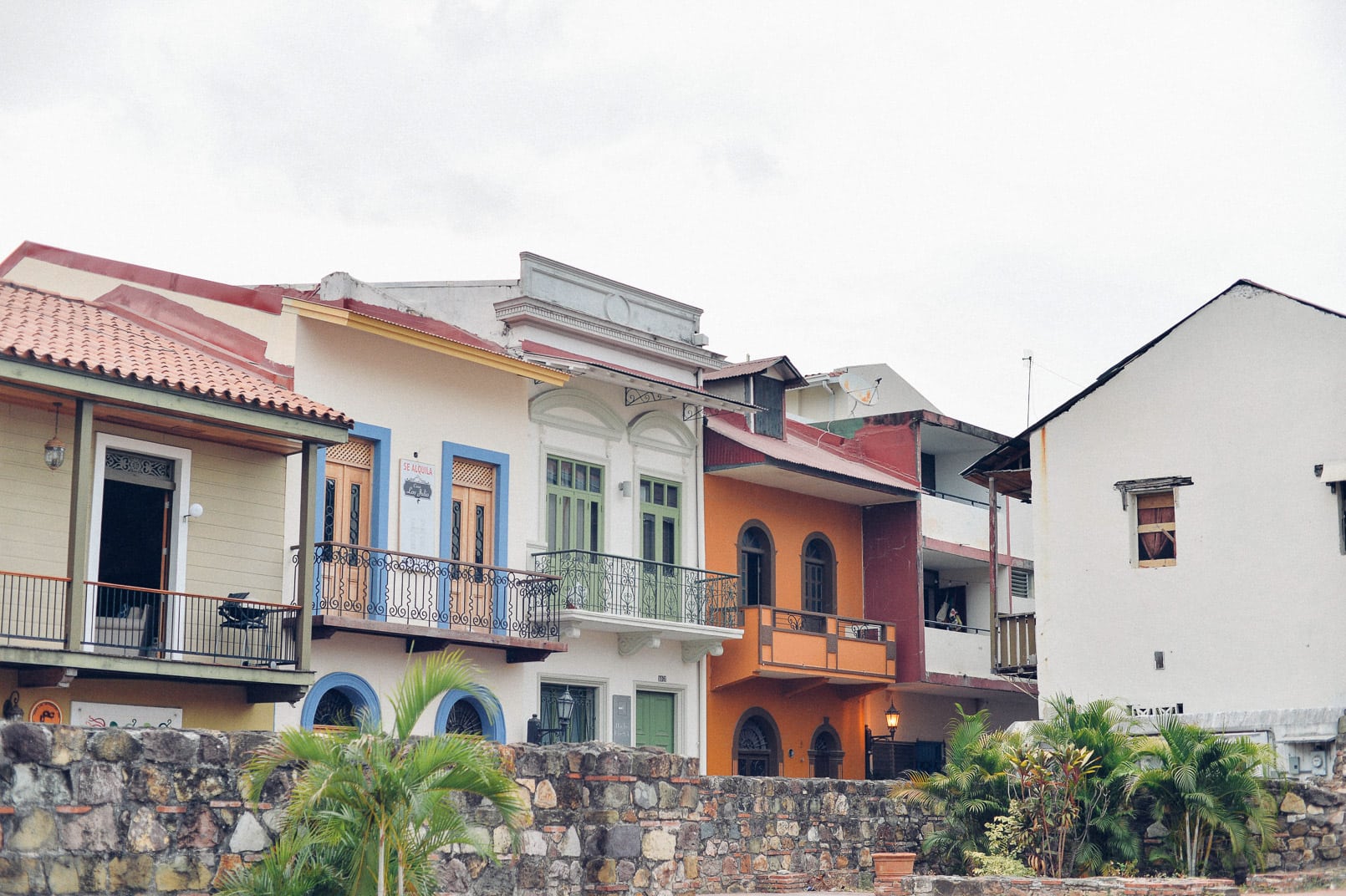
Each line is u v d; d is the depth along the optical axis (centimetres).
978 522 3744
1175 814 2052
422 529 2492
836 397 4225
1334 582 2397
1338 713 2292
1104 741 2088
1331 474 2405
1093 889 1703
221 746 1235
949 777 2181
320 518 2347
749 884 1972
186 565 2088
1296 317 2492
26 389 1800
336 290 2564
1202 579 2523
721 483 3219
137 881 1164
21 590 1898
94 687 1961
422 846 1218
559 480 2808
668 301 3158
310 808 1167
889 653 3428
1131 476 2616
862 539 3603
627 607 2864
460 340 2627
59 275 2455
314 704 2292
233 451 2181
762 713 3234
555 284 2908
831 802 2120
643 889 1511
